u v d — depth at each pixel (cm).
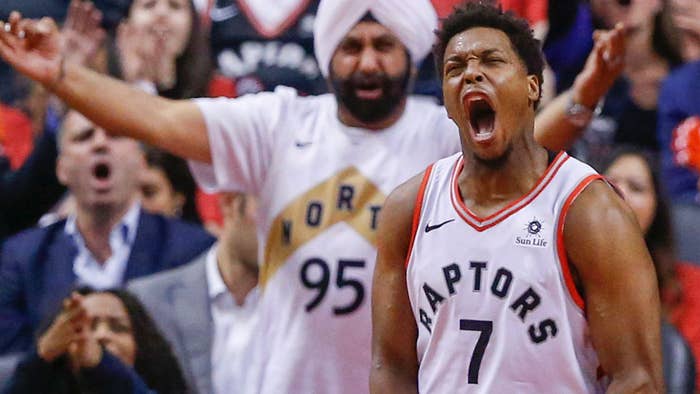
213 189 1412
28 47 1329
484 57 987
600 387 1007
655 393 970
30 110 2041
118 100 1349
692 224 1808
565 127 1370
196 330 1627
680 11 2028
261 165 1391
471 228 997
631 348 973
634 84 2039
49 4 2186
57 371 1541
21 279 1809
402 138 1375
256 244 1639
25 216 1967
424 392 1018
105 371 1541
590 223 976
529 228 984
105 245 1827
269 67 2102
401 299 1042
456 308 994
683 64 2033
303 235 1362
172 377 1580
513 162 996
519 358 980
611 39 1334
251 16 2117
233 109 1386
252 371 1398
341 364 1348
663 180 1808
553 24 2014
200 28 2070
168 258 1822
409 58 1376
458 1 1933
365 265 1345
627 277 973
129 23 2047
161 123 1362
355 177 1362
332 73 1375
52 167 1955
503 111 982
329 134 1385
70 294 1603
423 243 1013
